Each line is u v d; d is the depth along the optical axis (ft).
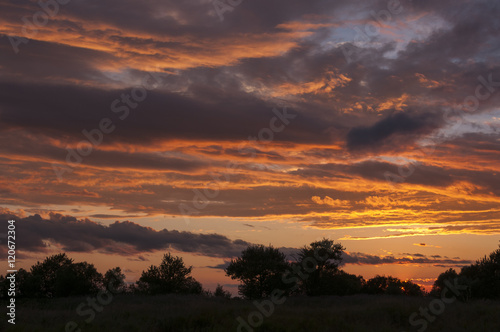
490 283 116.67
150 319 72.49
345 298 129.08
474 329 61.26
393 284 187.83
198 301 113.91
